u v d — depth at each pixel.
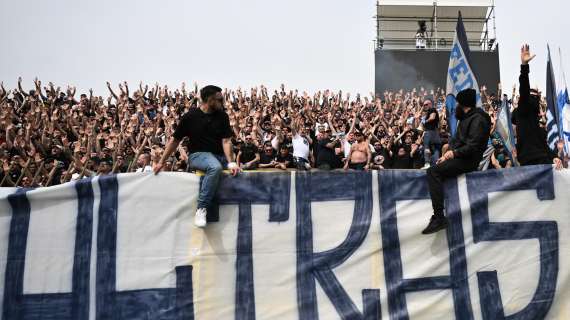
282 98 19.80
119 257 5.01
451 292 5.07
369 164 11.17
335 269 5.08
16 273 4.98
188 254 5.03
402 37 27.78
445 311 5.03
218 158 5.23
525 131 5.57
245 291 4.99
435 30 26.72
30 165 11.28
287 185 5.21
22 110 18.38
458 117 5.44
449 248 5.15
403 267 5.11
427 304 5.04
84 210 5.09
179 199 5.10
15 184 11.09
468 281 5.09
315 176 5.24
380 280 5.07
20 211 5.08
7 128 14.47
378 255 5.12
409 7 27.44
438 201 5.09
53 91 19.20
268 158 11.38
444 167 5.16
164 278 4.98
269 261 5.07
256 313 4.96
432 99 22.67
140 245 5.03
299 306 4.99
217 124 5.20
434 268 5.11
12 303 4.94
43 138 13.75
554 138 8.35
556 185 5.25
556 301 5.07
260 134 14.21
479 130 5.09
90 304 4.94
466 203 5.21
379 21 27.73
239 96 19.89
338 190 5.23
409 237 5.16
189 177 5.14
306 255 5.09
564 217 5.20
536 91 5.87
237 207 5.14
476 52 25.98
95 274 4.98
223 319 4.93
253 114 16.56
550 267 5.11
